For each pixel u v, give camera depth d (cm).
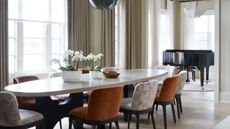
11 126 316
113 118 358
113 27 802
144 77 468
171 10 1209
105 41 777
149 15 1023
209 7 1192
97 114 341
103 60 771
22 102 416
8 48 584
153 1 1039
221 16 718
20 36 637
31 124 328
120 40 858
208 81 1098
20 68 638
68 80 418
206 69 1066
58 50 711
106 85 386
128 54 867
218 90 723
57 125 505
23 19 640
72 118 362
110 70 468
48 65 691
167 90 467
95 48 754
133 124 510
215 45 724
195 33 1230
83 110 359
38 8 668
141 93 398
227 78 716
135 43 899
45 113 386
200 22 1218
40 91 333
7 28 575
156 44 1055
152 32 1034
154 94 422
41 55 679
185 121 535
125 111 411
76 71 417
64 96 439
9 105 310
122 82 414
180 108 595
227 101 716
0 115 315
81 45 718
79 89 356
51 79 451
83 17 721
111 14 795
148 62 1003
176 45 1249
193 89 922
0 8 562
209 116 572
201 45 1222
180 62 983
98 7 476
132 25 881
